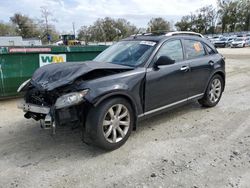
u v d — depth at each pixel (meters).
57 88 3.78
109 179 3.31
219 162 3.62
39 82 4.06
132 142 4.32
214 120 5.27
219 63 5.99
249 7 89.12
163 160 3.72
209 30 93.75
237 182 3.16
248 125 4.96
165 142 4.30
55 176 3.41
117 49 5.15
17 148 4.23
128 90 4.07
